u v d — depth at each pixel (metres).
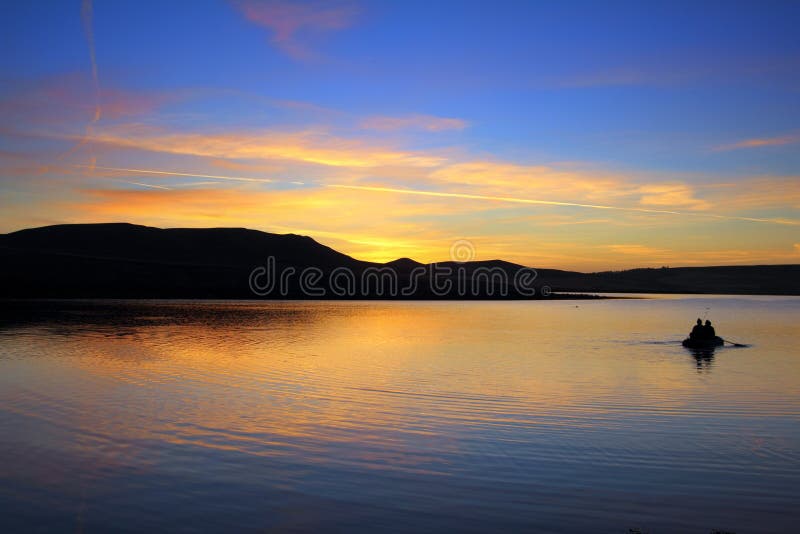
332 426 13.60
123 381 19.30
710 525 8.41
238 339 32.69
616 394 17.64
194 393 17.36
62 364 22.84
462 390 18.06
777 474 10.49
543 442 12.41
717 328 46.19
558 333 39.75
